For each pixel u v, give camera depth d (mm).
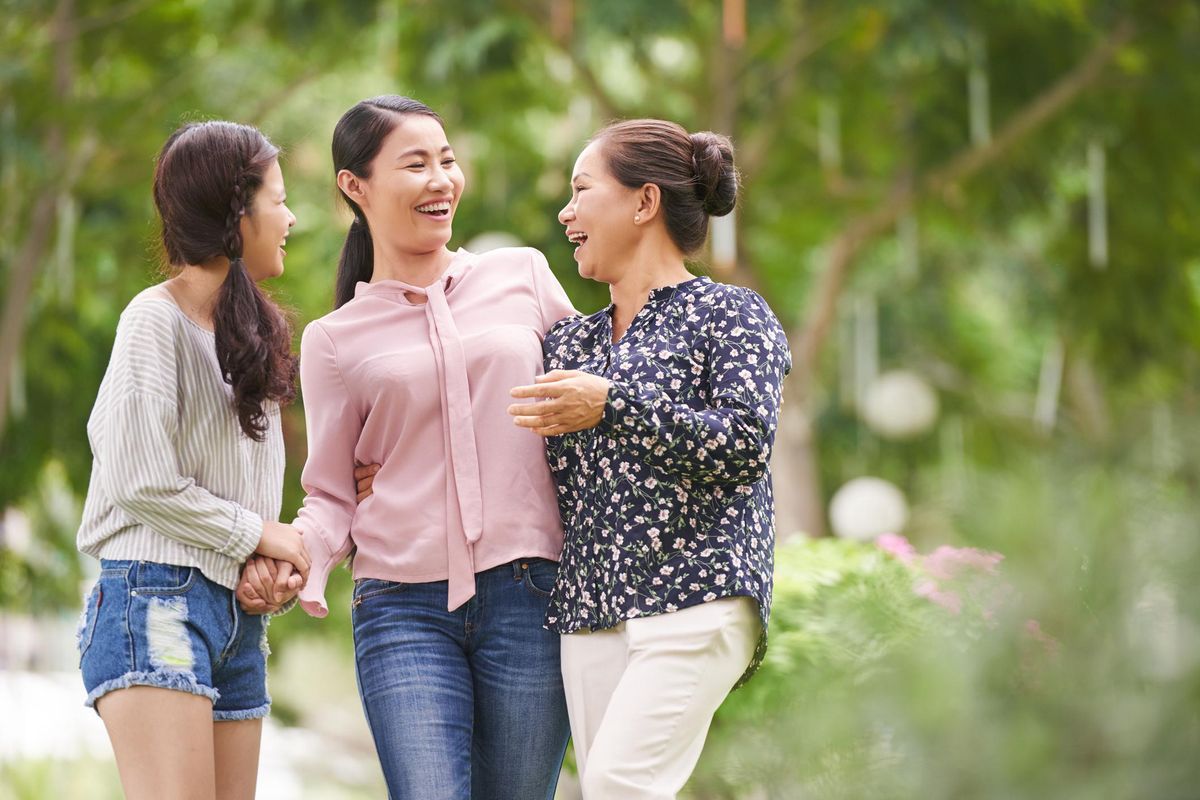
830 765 2750
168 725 5285
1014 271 26156
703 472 5148
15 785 14031
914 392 24859
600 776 5234
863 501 19969
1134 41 19781
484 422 5871
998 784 2477
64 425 19547
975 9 18672
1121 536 2514
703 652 5312
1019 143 20656
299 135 20797
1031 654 2553
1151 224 21375
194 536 5398
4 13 17203
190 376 5527
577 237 5820
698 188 5719
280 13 19031
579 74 19703
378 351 5957
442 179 6016
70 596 20859
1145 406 2615
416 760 5668
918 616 2828
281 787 18625
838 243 21422
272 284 18656
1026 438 3227
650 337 5520
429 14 19109
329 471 6023
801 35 19938
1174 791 2357
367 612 5918
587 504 5570
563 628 5625
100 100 17172
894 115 21109
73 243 18047
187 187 5559
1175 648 2434
